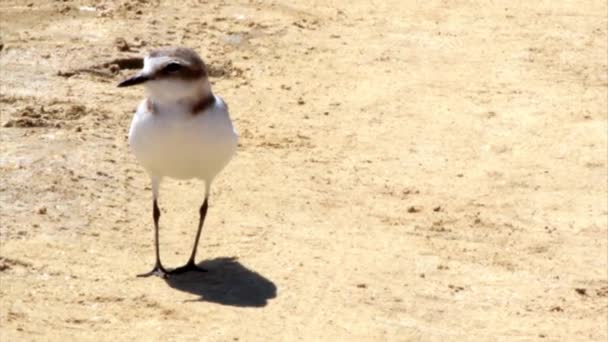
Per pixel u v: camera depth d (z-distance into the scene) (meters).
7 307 11.52
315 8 23.69
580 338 12.00
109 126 16.81
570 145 17.67
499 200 15.61
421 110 18.80
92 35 20.70
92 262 12.72
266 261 13.16
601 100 19.62
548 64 21.30
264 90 19.28
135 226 13.82
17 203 13.92
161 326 11.38
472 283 13.09
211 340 11.17
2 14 21.34
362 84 19.83
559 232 14.71
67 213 13.84
